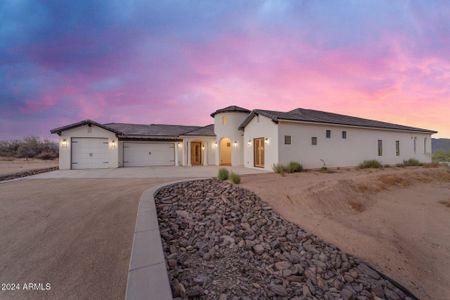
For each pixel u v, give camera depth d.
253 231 4.68
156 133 20.53
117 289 2.18
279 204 6.52
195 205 5.83
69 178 10.52
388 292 3.31
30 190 7.29
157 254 2.56
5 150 26.64
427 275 4.09
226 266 3.25
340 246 4.64
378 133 17.92
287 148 13.62
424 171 14.70
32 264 2.65
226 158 20.77
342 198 7.98
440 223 6.69
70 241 3.33
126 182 9.13
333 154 15.42
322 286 3.16
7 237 3.47
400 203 8.69
